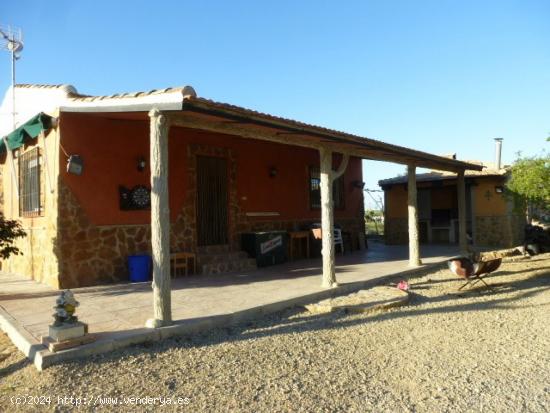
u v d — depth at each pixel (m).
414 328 5.89
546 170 10.21
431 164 11.60
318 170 13.82
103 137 8.28
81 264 7.97
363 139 8.14
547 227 16.05
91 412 3.43
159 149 5.29
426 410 3.61
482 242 16.06
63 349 4.28
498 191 15.55
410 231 10.77
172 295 7.11
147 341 4.92
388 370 4.44
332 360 4.66
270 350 4.88
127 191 8.62
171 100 5.12
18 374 4.08
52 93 8.01
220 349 4.85
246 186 11.26
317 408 3.61
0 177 11.38
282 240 11.27
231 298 6.86
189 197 9.80
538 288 8.52
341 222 14.80
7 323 5.47
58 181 7.72
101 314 5.81
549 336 5.55
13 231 7.86
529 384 4.11
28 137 8.77
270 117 6.17
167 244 5.29
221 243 10.59
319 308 6.59
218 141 10.51
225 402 3.66
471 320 6.30
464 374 4.35
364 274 9.36
